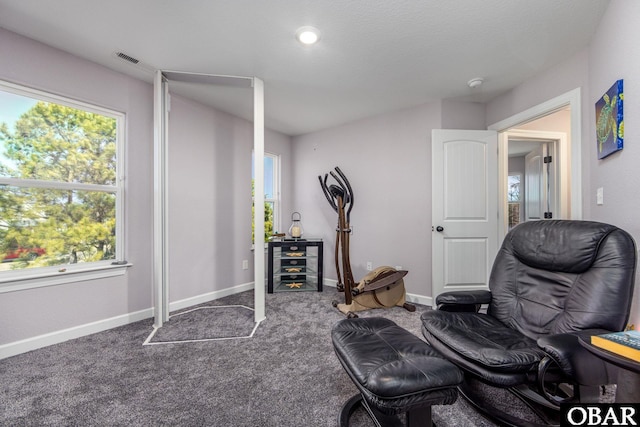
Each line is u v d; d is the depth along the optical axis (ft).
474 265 9.66
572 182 6.97
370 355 4.10
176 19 5.92
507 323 5.43
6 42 6.30
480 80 8.49
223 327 8.09
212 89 9.24
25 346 6.53
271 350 6.74
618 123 5.03
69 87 7.19
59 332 7.04
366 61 7.54
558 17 5.79
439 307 5.89
